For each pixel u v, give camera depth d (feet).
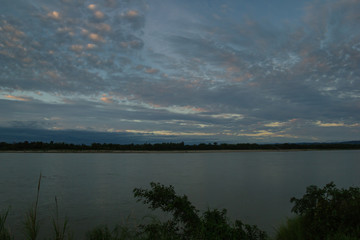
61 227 45.70
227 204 65.62
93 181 118.32
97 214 55.72
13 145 643.45
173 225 23.09
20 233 38.50
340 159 349.82
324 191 26.04
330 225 21.20
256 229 22.35
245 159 363.35
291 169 184.55
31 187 99.45
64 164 248.52
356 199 22.85
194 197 75.61
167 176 140.15
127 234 22.38
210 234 19.08
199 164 253.65
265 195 78.48
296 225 25.70
